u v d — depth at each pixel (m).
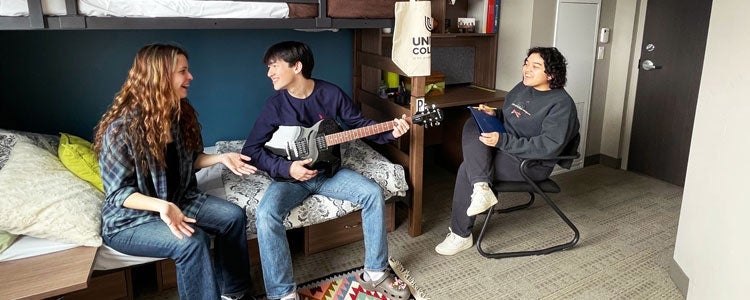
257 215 1.84
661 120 3.23
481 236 2.27
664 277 2.13
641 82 3.30
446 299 1.98
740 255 1.58
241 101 2.80
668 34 3.08
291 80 2.06
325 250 2.34
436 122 2.20
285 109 2.14
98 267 1.70
